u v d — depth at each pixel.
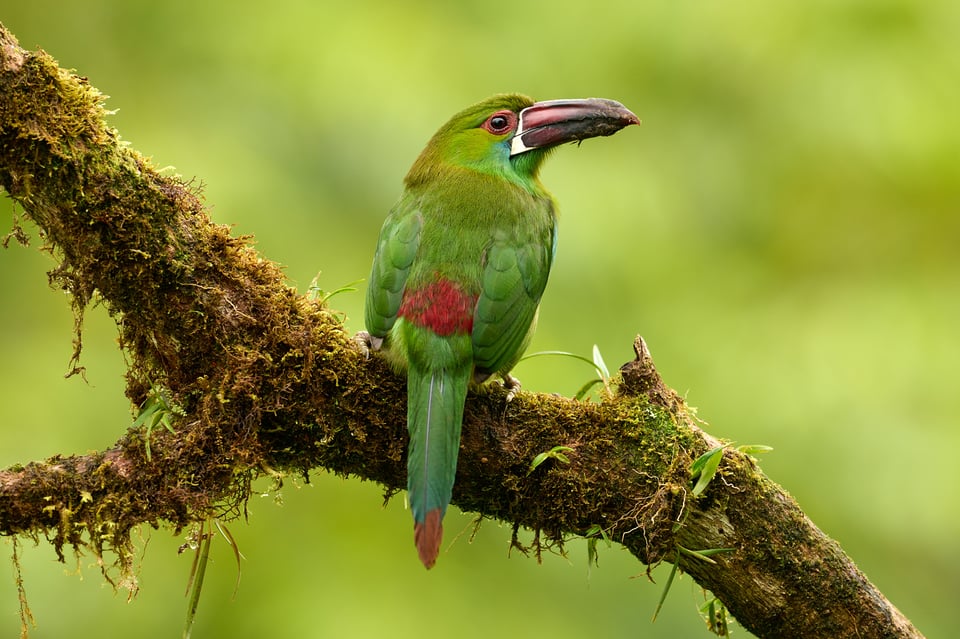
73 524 6.76
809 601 7.08
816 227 14.28
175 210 6.95
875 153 13.96
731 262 13.72
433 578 11.36
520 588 11.56
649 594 11.73
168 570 11.20
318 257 12.15
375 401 7.16
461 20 13.76
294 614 10.84
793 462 12.27
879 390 12.62
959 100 13.81
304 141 12.81
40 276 12.31
